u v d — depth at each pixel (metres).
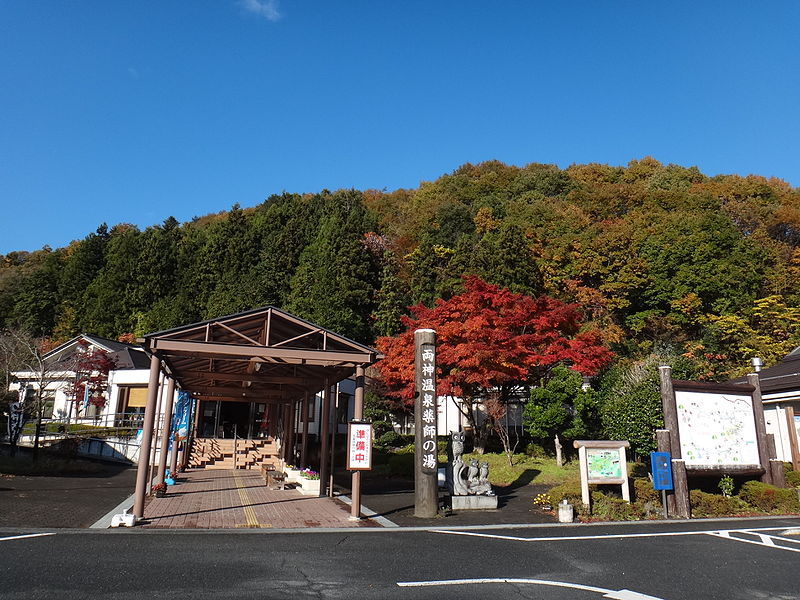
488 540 7.38
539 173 55.84
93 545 6.28
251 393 16.92
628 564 6.00
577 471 16.09
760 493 10.59
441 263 37.22
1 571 4.90
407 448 21.33
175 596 4.36
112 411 23.64
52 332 41.12
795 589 5.12
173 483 13.49
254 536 7.30
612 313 33.91
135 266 42.06
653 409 12.36
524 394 20.92
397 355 18.27
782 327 28.92
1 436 21.34
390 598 4.51
